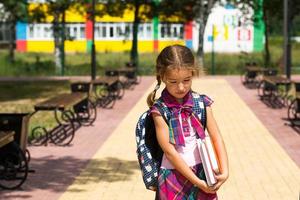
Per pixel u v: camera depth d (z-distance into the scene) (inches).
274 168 369.4
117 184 330.3
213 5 1312.7
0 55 1819.6
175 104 154.9
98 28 1963.6
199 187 151.0
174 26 1475.1
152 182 156.4
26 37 2065.7
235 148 437.4
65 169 367.6
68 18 1925.4
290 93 788.6
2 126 343.0
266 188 321.1
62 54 1243.2
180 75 150.3
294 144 451.2
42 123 561.9
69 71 1259.8
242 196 305.1
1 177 327.9
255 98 783.7
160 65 152.2
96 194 309.4
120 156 408.8
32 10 1255.5
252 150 429.1
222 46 1817.2
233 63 1396.4
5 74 1278.3
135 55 1277.1
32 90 941.2
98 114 627.5
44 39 2058.3
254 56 1598.2
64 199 299.6
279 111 650.2
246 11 1336.1
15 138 343.3
